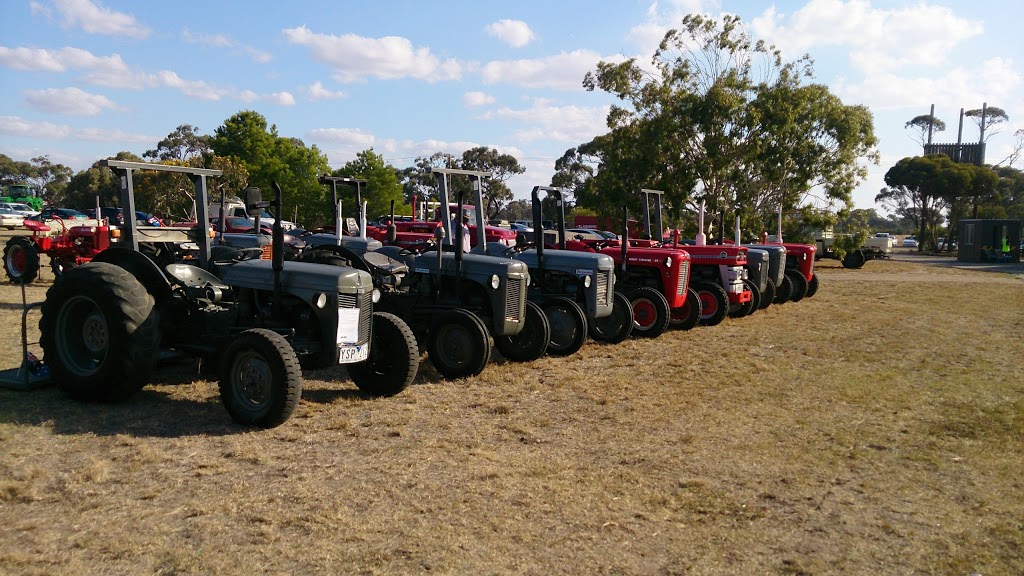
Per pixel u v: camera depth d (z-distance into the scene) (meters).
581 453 4.90
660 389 6.77
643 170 26.09
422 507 3.91
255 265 5.90
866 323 11.60
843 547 3.62
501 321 7.22
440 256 7.20
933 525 3.90
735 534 3.73
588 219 35.88
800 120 25.23
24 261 12.88
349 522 3.70
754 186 25.89
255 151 41.38
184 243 6.79
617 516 3.89
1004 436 5.45
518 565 3.32
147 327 5.46
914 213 52.28
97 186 55.12
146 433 5.00
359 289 5.70
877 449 5.13
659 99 26.36
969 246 35.84
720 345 9.31
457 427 5.41
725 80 25.36
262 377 5.19
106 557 3.28
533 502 4.03
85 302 5.62
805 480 4.50
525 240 9.24
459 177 8.34
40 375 6.07
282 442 4.92
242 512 3.79
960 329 11.09
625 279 9.91
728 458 4.87
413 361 6.11
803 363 8.17
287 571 3.20
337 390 6.36
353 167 38.66
